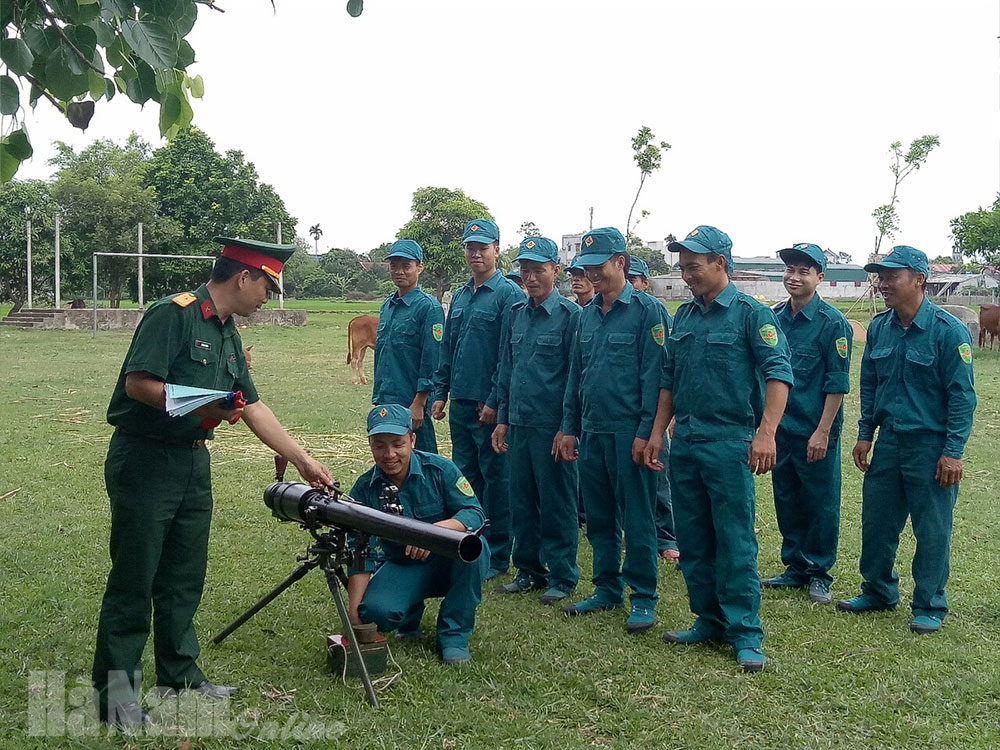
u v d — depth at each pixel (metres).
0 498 7.54
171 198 38.62
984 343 24.75
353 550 4.23
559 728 3.84
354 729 3.76
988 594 5.68
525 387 5.66
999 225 25.98
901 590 5.81
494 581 6.07
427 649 4.68
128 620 3.74
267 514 7.26
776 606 5.53
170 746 3.60
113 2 3.31
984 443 10.89
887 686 4.32
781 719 3.98
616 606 5.44
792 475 5.85
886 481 5.29
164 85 3.66
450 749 3.65
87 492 7.84
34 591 5.32
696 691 4.24
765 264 76.56
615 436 5.19
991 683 4.33
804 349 5.81
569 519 5.65
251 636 4.73
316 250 104.94
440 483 4.67
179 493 3.78
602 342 5.26
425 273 42.38
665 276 53.38
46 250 37.09
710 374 4.71
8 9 3.24
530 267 5.66
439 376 6.42
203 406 3.61
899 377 5.25
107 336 26.47
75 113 3.70
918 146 28.41
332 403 13.61
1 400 13.23
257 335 28.09
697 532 4.84
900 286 5.16
